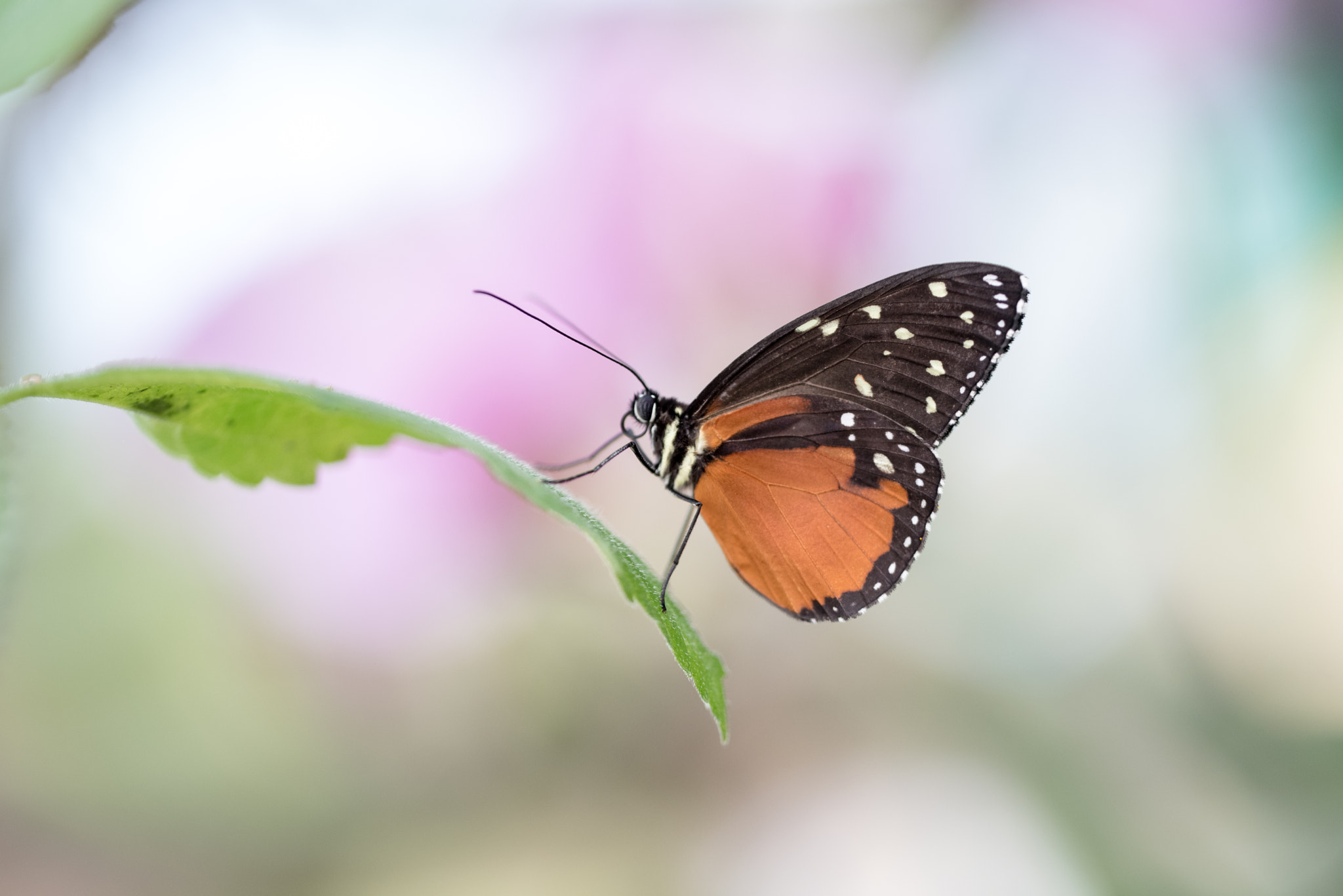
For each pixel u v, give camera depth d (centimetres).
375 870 70
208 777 70
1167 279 69
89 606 69
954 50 68
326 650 68
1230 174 69
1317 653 70
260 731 70
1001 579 71
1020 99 69
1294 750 69
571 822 70
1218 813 69
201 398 52
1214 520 70
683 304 67
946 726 71
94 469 69
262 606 68
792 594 64
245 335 66
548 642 69
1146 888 69
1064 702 71
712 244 67
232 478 54
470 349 67
